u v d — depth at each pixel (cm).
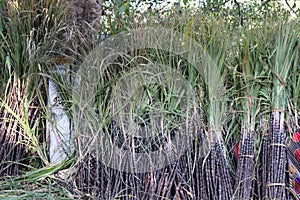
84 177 154
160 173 149
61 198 145
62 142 165
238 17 205
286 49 159
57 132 163
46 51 167
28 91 165
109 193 149
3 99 166
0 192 145
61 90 167
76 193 151
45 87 168
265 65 160
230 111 158
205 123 154
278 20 169
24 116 163
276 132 153
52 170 158
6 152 160
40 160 167
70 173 155
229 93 160
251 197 150
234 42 167
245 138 154
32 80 166
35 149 164
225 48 161
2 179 157
